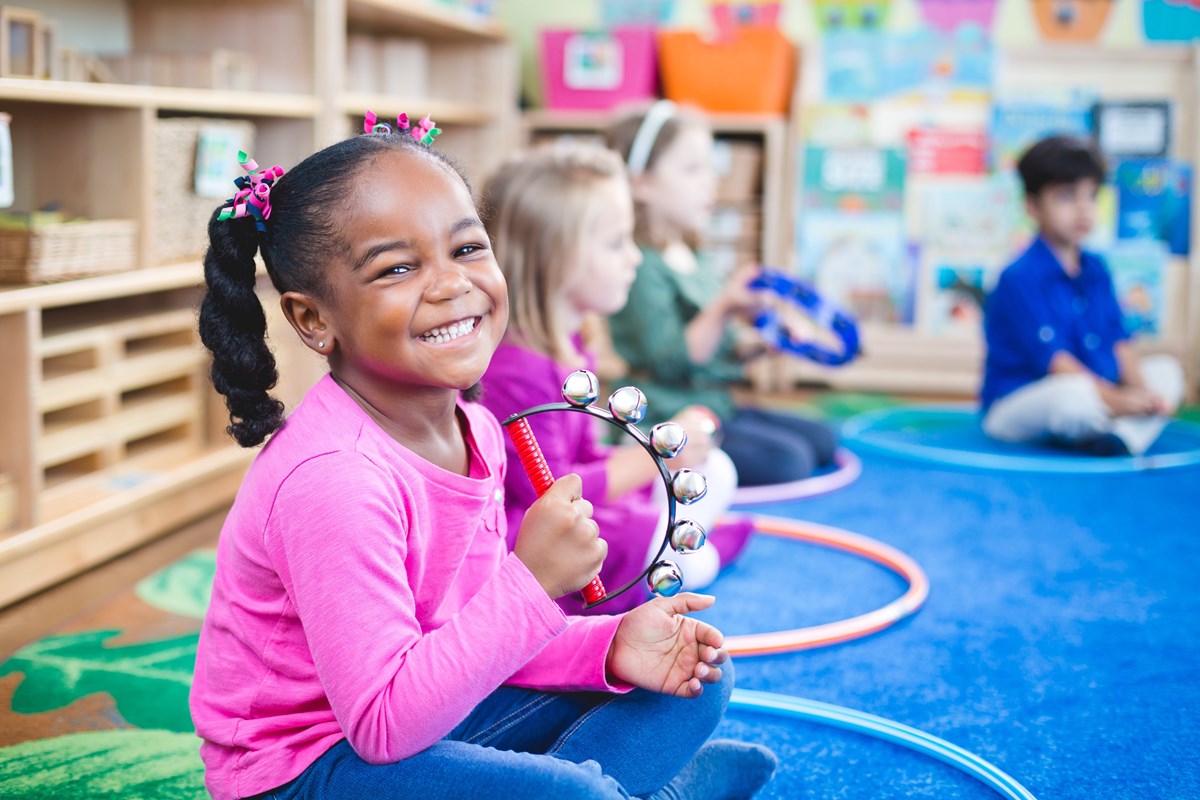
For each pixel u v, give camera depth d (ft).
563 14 12.87
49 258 6.16
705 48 11.82
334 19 8.59
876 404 11.39
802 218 11.95
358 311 3.08
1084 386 9.20
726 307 7.91
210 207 7.87
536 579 3.02
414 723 2.87
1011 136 11.62
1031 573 6.48
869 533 7.23
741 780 3.73
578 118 12.02
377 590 2.92
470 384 3.14
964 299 11.77
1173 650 5.39
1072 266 9.79
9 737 4.49
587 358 5.93
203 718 3.21
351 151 3.14
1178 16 11.78
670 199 7.86
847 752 4.37
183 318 7.57
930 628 5.64
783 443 8.21
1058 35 12.05
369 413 3.24
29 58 6.51
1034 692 4.94
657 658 3.30
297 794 3.06
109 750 4.38
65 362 6.84
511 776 2.94
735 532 6.52
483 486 3.32
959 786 4.13
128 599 6.01
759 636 5.26
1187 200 11.46
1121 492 8.16
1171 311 11.55
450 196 3.11
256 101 7.77
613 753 3.29
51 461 6.44
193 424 7.70
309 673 3.11
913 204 11.80
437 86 12.01
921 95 11.74
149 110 6.91
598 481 5.27
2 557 5.69
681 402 8.00
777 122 11.68
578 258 5.37
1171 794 4.10
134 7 8.80
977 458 8.94
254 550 3.09
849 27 12.35
